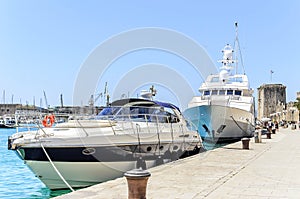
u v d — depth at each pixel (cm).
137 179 763
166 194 977
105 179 1467
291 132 5428
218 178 1230
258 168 1473
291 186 1095
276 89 12206
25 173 2109
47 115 1520
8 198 1437
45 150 1355
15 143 1384
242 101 3375
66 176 1410
